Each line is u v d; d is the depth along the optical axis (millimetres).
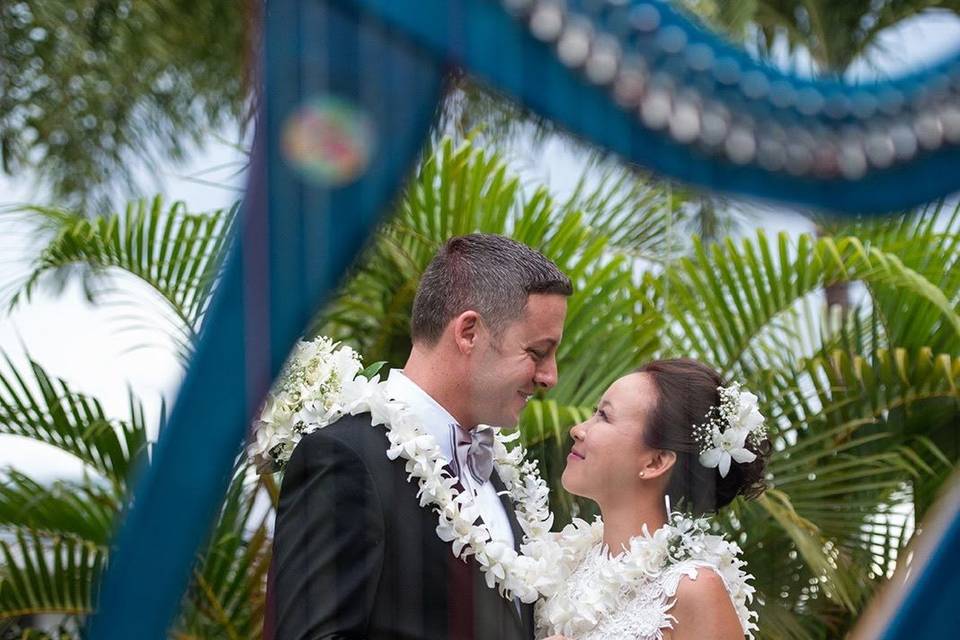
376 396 3398
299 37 2484
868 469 4902
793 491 4875
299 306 2520
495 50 2498
